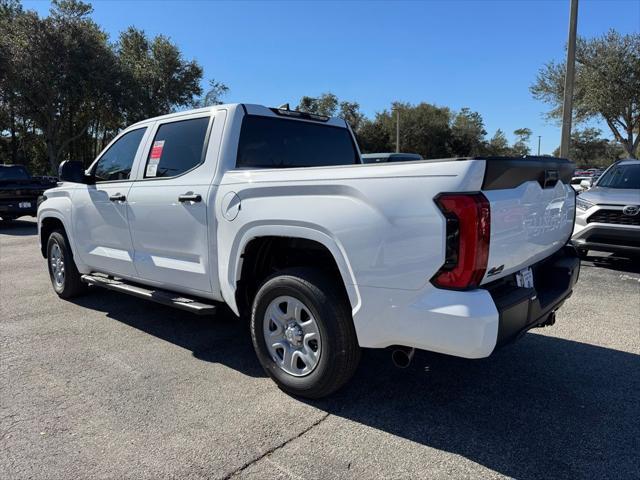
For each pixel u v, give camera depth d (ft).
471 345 8.18
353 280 9.45
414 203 8.57
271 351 11.30
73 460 8.69
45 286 21.79
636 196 23.71
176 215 13.03
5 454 8.87
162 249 13.75
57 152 101.71
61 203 18.13
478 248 8.13
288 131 14.47
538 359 13.17
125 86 96.43
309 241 10.82
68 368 12.64
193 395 11.12
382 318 9.14
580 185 30.07
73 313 17.46
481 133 230.68
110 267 16.11
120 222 15.12
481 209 8.10
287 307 10.86
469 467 8.46
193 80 117.29
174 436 9.44
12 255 30.58
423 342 8.71
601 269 24.95
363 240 9.20
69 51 88.17
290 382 10.84
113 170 16.21
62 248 18.60
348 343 10.04
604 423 9.89
